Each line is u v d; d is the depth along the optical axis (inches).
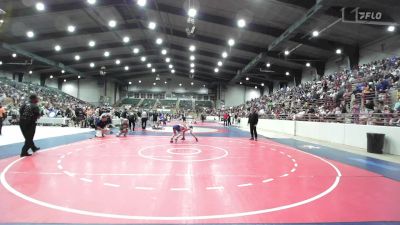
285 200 201.6
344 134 571.8
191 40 1218.6
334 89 864.3
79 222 157.6
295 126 805.9
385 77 665.6
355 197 212.7
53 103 1430.9
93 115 901.8
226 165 325.7
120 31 1186.0
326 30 839.7
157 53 1635.1
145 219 163.5
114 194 208.7
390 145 448.5
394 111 498.9
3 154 371.2
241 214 173.3
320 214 175.8
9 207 178.7
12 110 978.1
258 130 1043.3
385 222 165.5
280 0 629.9
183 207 183.8
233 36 1058.7
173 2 843.4
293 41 908.0
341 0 518.9
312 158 391.5
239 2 751.1
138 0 677.3
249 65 1349.7
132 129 899.4
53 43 1232.8
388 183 257.4
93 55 1521.9
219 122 1804.9
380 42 893.2
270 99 1533.0
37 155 368.2
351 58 978.7
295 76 1464.1
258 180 257.9
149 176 265.1
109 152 408.8
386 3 506.0
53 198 196.9
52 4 860.6
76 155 376.5
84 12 944.9
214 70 1849.2
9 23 954.1
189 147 482.0
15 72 1690.5
